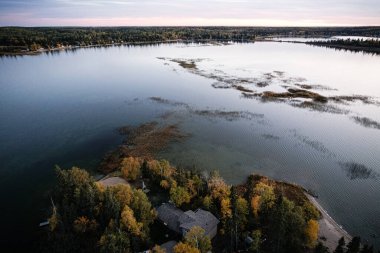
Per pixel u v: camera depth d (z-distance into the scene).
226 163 84.06
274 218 50.56
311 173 79.44
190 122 113.56
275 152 90.56
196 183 66.38
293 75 194.25
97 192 59.56
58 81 188.50
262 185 64.75
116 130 108.56
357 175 78.38
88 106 137.38
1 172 82.94
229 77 189.88
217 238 55.09
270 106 132.25
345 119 116.88
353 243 46.38
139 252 50.12
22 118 124.25
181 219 54.91
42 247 54.25
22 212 65.44
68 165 85.75
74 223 54.50
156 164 74.00
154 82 180.25
